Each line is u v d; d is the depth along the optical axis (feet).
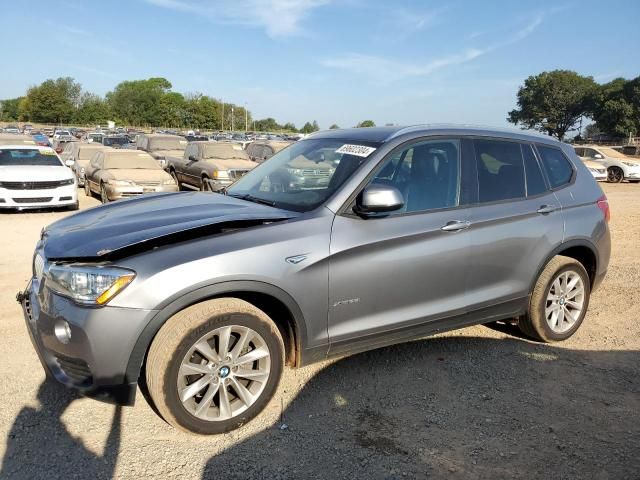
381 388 12.59
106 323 9.57
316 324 11.42
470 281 13.44
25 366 13.19
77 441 10.23
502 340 15.67
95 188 46.37
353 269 11.61
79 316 9.65
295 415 11.37
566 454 10.19
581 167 16.44
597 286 16.63
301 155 14.51
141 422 10.96
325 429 10.87
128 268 9.73
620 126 254.06
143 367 11.07
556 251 14.87
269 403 11.43
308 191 12.60
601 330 16.63
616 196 55.88
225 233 10.78
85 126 392.68
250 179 15.21
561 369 13.83
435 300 12.98
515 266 14.16
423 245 12.48
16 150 42.39
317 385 12.66
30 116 394.32
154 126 421.18
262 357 10.91
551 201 14.97
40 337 10.56
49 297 10.21
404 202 12.60
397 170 12.72
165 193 15.29
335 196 11.91
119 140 90.74
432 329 13.15
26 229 32.07
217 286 10.14
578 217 15.43
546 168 15.42
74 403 11.55
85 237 10.80
